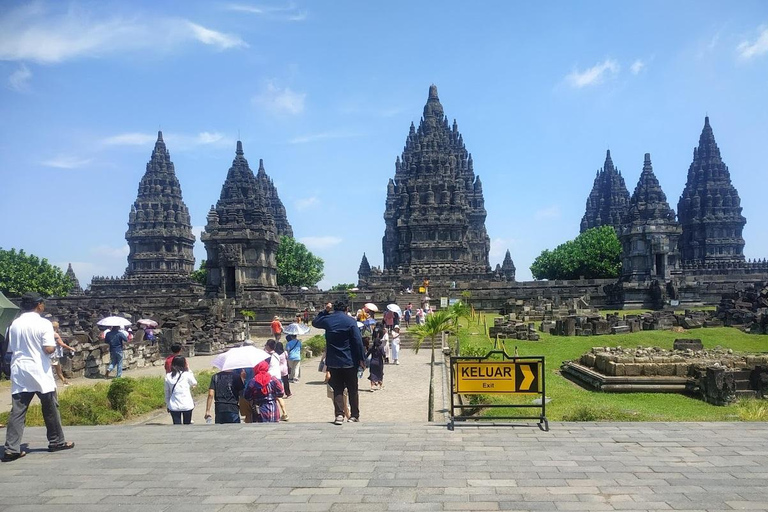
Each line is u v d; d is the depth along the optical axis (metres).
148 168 122.81
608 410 17.53
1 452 12.12
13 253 106.50
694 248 119.56
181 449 11.98
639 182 80.94
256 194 78.38
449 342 41.16
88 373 31.80
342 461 10.95
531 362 13.42
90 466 10.98
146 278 115.88
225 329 51.78
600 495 9.16
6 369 16.89
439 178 101.25
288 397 24.16
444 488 9.50
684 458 11.02
